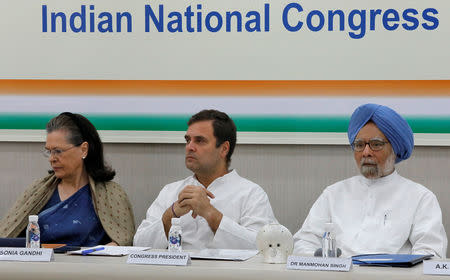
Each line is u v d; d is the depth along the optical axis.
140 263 3.45
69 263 3.47
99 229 5.37
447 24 5.70
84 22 6.10
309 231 5.09
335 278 3.21
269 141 5.91
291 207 5.99
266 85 5.91
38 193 5.41
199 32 5.98
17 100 6.16
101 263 3.46
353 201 5.09
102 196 5.42
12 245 4.04
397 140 4.92
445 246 4.81
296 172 5.97
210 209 4.82
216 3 5.96
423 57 5.73
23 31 6.15
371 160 4.93
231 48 5.94
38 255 3.56
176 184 5.45
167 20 6.02
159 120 6.03
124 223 5.42
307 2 5.86
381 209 4.96
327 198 5.19
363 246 4.84
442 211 5.82
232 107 5.95
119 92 6.06
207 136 5.18
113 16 6.07
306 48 5.86
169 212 4.87
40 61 6.14
